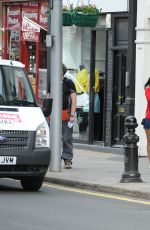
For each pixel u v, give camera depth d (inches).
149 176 1314.0
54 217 919.0
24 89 1200.2
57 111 1353.3
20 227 845.2
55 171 1358.3
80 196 1127.0
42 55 1973.4
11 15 2100.1
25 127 1115.3
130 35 1651.1
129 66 1657.2
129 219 925.8
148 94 1389.0
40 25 1973.4
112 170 1405.0
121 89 1738.4
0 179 1330.0
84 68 1843.0
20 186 1229.7
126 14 1707.7
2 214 929.5
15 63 1227.9
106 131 1764.3
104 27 1770.4
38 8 1979.6
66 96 1401.3
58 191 1177.4
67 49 1889.8
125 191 1149.1
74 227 852.6
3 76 1196.5
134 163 1220.5
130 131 1224.8
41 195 1119.6
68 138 1409.9
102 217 932.0
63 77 1407.5
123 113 1731.1
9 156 1096.8
